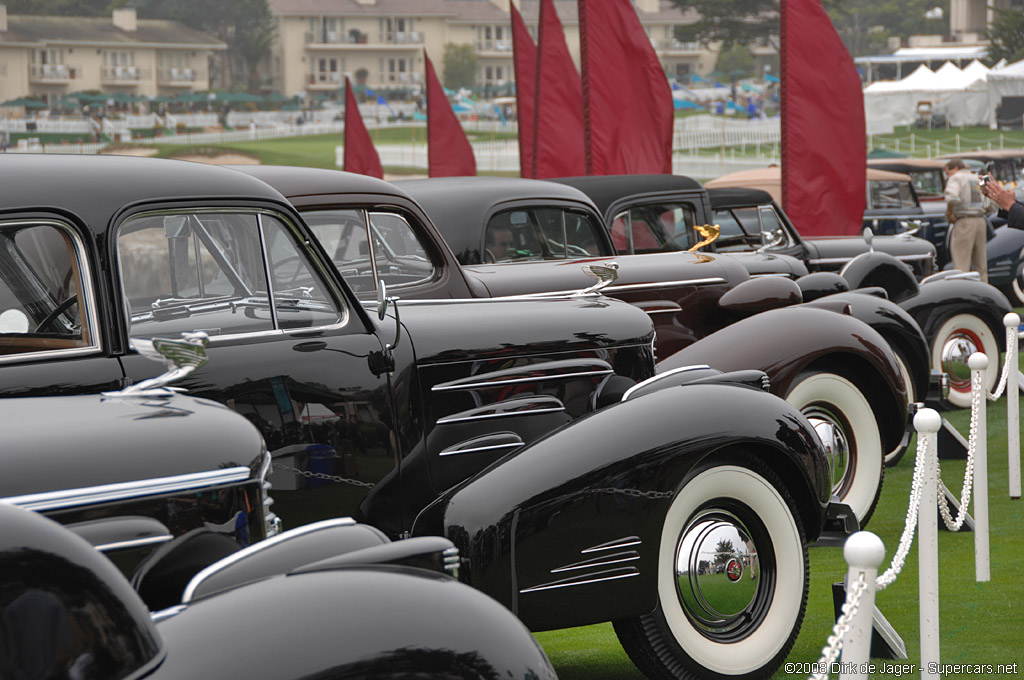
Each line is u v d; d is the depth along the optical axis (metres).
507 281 15.88
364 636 5.18
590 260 18.09
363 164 42.38
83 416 6.55
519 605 8.96
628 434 9.26
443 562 6.12
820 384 14.14
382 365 9.64
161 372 8.17
